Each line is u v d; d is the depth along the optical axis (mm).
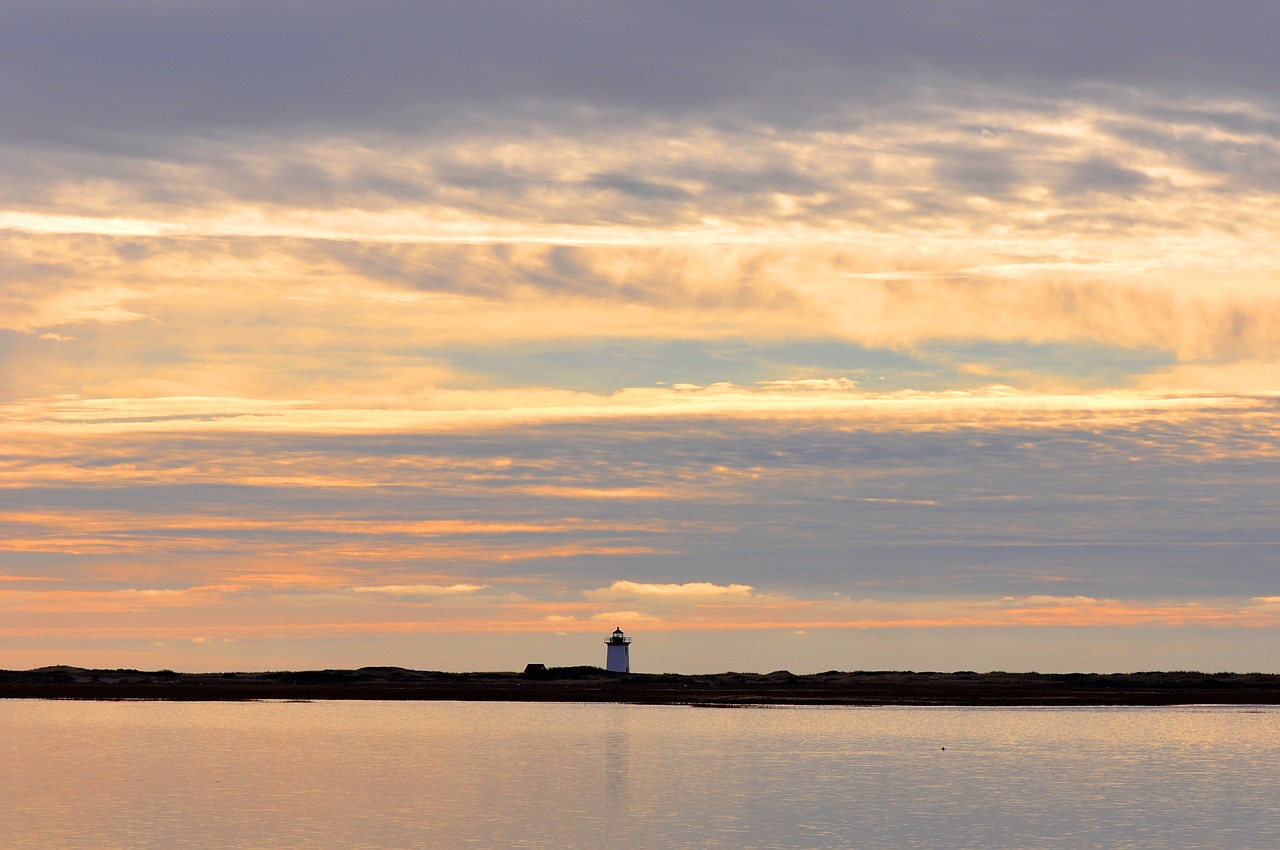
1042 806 109250
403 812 105938
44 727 190125
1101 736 173000
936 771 132000
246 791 117750
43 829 99062
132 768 135500
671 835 96500
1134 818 103875
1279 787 120812
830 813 105625
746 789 118188
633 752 150750
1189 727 189000
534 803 110500
